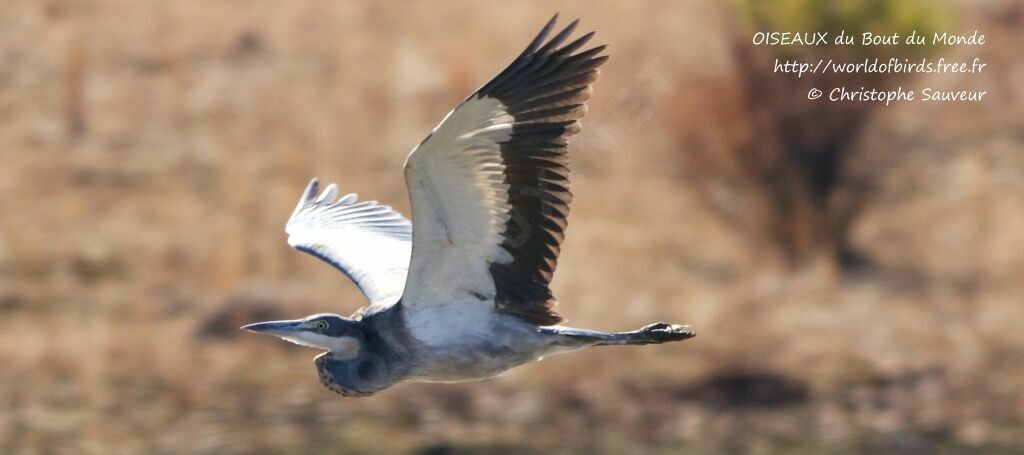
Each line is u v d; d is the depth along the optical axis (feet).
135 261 54.54
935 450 42.22
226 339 47.06
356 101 73.10
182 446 41.37
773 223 57.06
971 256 57.06
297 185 62.13
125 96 73.31
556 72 23.62
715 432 42.63
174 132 69.10
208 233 57.16
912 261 56.85
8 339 47.09
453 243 24.97
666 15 79.97
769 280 53.72
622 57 70.59
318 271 53.31
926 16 57.11
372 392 26.61
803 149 56.75
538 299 25.59
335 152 65.98
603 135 61.67
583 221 59.00
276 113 71.46
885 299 52.19
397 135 68.90
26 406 43.06
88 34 82.17
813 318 49.55
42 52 79.15
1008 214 61.62
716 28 70.23
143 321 49.24
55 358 45.50
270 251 54.80
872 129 63.77
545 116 23.79
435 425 42.63
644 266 55.11
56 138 67.72
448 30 84.38
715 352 46.29
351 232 30.42
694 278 54.44
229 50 80.64
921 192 64.18
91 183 62.69
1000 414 44.01
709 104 57.57
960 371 45.96
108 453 40.93
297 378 44.98
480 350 25.90
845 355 46.57
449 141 23.48
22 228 57.11
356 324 26.63
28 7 86.69
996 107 74.13
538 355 26.13
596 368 45.55
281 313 47.55
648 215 59.93
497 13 86.07
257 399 43.75
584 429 42.60
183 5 87.92
